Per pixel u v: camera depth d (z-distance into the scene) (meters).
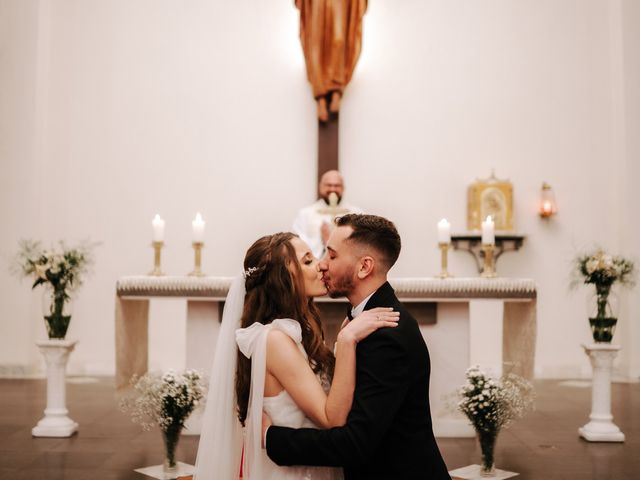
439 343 5.31
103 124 8.34
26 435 5.03
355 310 2.16
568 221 8.27
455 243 8.22
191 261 8.27
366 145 8.38
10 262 7.79
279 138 8.38
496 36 8.42
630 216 7.95
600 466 4.35
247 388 2.25
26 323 7.79
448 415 5.25
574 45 8.38
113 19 8.41
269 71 8.43
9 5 7.98
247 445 2.20
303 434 1.94
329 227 6.02
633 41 8.09
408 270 8.27
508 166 8.33
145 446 4.74
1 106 7.92
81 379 7.75
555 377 8.14
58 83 8.32
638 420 5.73
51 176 8.23
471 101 8.38
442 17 8.45
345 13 7.91
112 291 8.21
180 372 4.21
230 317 2.39
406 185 8.35
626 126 8.03
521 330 5.14
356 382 1.95
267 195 8.34
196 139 8.38
